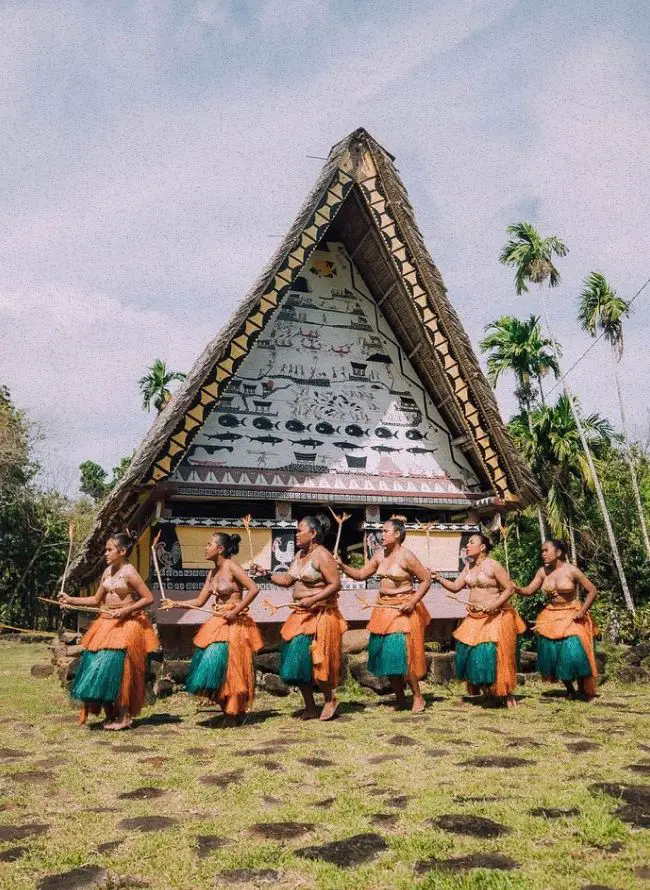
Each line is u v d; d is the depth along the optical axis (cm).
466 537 1026
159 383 3431
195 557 866
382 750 500
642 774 417
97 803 388
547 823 328
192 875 286
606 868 275
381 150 977
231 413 935
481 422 1002
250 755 487
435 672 834
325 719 628
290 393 973
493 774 421
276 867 291
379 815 351
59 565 3284
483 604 711
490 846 303
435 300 980
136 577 617
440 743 516
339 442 982
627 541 2859
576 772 423
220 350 880
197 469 901
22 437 3073
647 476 3053
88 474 5156
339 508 1027
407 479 1005
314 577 641
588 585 749
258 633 640
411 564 679
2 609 3042
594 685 739
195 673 604
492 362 2978
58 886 277
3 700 766
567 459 2720
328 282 1038
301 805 373
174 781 424
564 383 2789
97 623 611
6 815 366
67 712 690
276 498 922
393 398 1030
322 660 624
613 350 2802
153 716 670
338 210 960
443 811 349
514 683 692
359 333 1036
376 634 676
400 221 977
